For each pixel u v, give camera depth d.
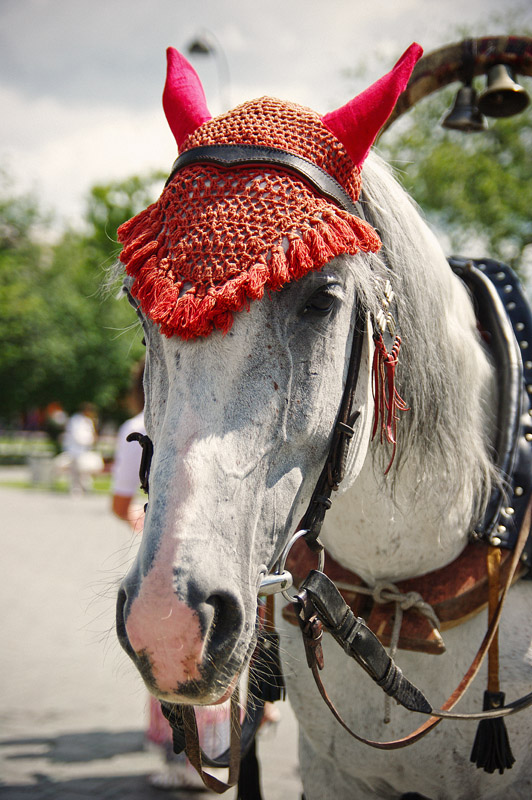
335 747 1.45
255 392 0.94
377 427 1.26
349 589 1.41
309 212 0.99
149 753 3.11
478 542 1.39
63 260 28.53
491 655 1.33
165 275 0.96
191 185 1.02
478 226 14.30
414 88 1.87
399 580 1.41
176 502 0.88
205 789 2.77
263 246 0.95
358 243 1.04
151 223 1.05
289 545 1.02
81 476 14.07
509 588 1.39
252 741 1.57
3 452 26.48
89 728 3.37
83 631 4.85
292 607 1.45
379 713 1.38
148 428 1.05
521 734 1.37
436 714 1.19
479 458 1.39
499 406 1.48
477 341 1.52
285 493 0.99
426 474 1.31
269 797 2.68
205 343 0.94
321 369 1.01
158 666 0.86
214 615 0.87
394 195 1.31
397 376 1.26
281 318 0.97
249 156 1.02
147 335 1.07
